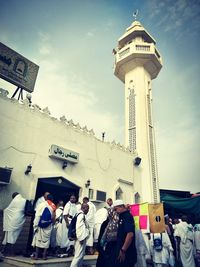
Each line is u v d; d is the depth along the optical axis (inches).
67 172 426.9
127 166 583.8
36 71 485.1
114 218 185.9
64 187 428.1
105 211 350.3
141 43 857.5
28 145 379.2
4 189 329.7
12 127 366.3
